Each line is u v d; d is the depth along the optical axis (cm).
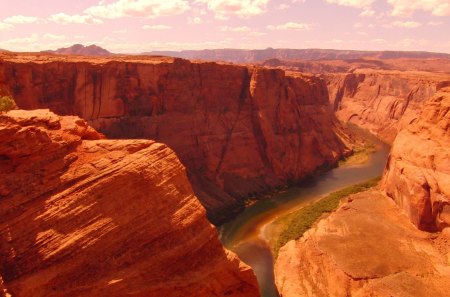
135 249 1884
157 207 2016
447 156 4444
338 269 3522
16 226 1675
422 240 3981
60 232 1738
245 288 2261
